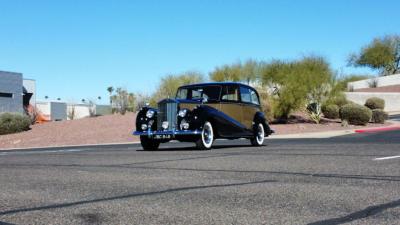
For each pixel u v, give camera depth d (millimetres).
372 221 5117
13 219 5477
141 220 5324
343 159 10969
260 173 8875
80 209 5934
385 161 10391
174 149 16828
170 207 5949
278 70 37125
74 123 35531
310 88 36438
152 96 43531
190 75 43500
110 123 34625
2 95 53062
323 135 27250
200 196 6637
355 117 36156
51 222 5320
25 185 7961
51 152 17125
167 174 9000
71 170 10031
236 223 5113
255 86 39375
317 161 10680
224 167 9938
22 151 19312
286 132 31234
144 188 7398
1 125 33625
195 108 15828
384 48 96062
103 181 8242
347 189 6969
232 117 16922
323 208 5746
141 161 11672
